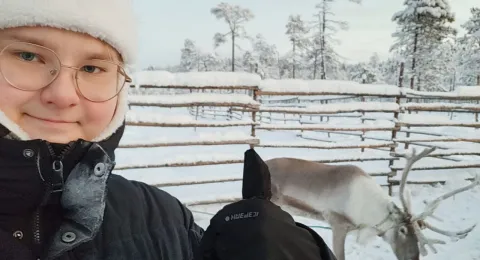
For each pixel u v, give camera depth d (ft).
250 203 2.90
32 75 2.33
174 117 18.01
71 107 2.45
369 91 23.26
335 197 14.19
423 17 104.99
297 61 163.94
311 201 14.62
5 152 2.28
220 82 18.74
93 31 2.50
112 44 2.72
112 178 3.50
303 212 15.06
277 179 15.16
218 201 19.22
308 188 14.65
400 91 24.09
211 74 18.63
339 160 23.03
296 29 163.84
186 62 186.60
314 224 18.40
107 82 2.73
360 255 15.69
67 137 2.47
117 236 2.97
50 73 2.38
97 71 2.68
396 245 13.61
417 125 25.13
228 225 2.77
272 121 55.98
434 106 25.49
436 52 108.58
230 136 19.30
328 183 14.37
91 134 2.68
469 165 26.32
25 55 2.37
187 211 3.87
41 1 2.29
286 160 15.44
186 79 18.01
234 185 22.44
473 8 136.56
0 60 2.31
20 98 2.31
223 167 26.86
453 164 26.04
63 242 2.48
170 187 21.83
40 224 2.50
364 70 159.12
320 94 21.74
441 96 25.76
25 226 2.46
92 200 2.57
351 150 32.48
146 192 3.58
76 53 2.47
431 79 106.83
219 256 2.69
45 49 2.36
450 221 19.49
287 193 15.02
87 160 2.57
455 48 146.61
